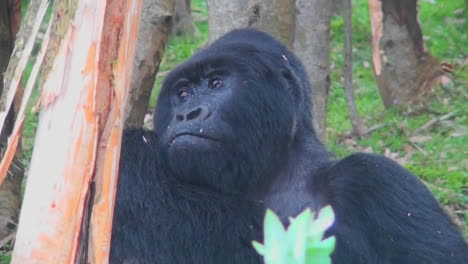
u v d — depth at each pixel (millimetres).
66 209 6754
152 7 12992
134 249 9570
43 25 25422
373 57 24281
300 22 18922
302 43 18844
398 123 22234
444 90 24250
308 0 18953
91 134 6789
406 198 10070
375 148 20812
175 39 28688
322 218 4559
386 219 9914
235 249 9602
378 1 24219
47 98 6863
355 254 9742
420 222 9953
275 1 13516
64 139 6785
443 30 29984
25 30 7621
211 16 13633
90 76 6793
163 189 9820
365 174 10148
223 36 10664
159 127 10203
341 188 10188
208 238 9625
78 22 6832
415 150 20703
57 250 6742
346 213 10016
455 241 10016
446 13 31234
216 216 9719
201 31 30562
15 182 14375
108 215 6945
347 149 20812
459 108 23062
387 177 10141
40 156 6840
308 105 10977
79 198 6770
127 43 6949
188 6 28938
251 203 9977
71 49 6832
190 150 9586
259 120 10008
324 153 10953
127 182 9781
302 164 10672
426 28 30172
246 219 9773
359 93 25797
